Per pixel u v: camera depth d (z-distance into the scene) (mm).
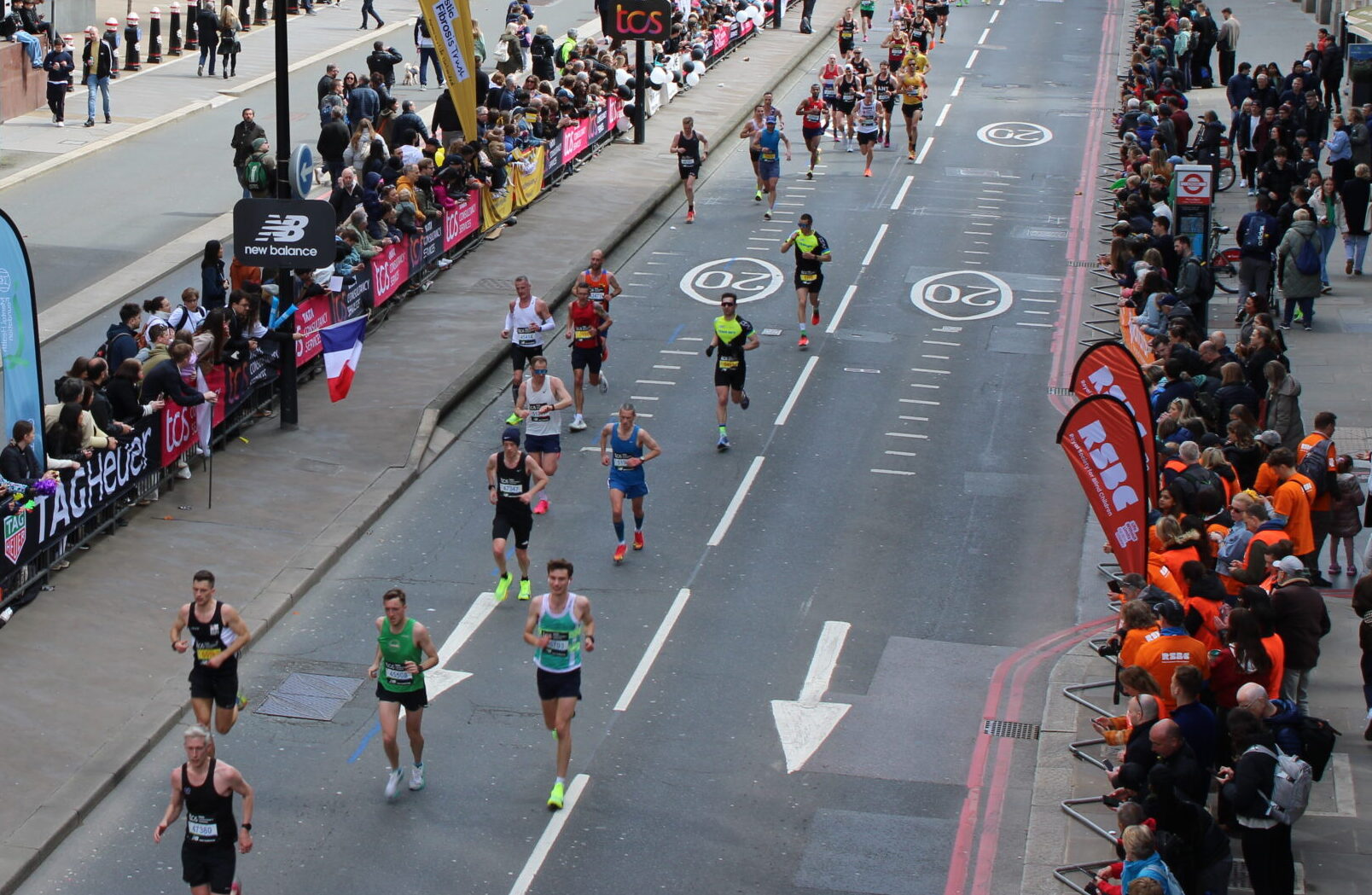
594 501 21922
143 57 47344
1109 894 12625
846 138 42156
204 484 21562
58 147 37469
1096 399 16625
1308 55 39188
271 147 37875
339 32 52406
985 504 22031
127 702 16422
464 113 32625
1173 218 28312
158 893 13719
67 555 19141
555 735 15766
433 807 15055
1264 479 18109
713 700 17125
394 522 21312
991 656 18141
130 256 30234
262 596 18750
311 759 15836
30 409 18438
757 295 30484
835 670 17781
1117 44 55812
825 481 22688
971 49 55219
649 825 14891
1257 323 21250
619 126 41969
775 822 14984
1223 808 13227
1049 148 42062
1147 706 13281
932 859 14430
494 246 32562
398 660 14719
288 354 23234
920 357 27453
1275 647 14484
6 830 14234
